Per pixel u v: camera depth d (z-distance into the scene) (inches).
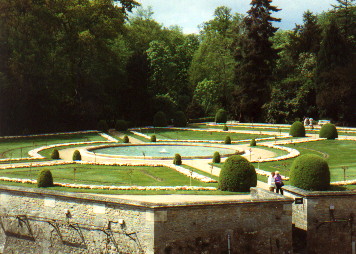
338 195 894.4
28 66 2261.3
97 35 2632.9
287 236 853.2
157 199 933.8
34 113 2452.0
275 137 2117.4
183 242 795.4
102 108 2760.8
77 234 889.5
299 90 2842.0
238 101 2987.2
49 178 1074.7
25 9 2362.2
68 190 1027.3
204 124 2874.0
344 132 2245.3
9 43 2274.9
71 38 2583.7
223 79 3206.2
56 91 2487.7
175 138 2298.2
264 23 2896.2
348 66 2573.8
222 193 1016.2
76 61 2672.2
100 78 2760.8
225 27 3811.5
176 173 1295.5
